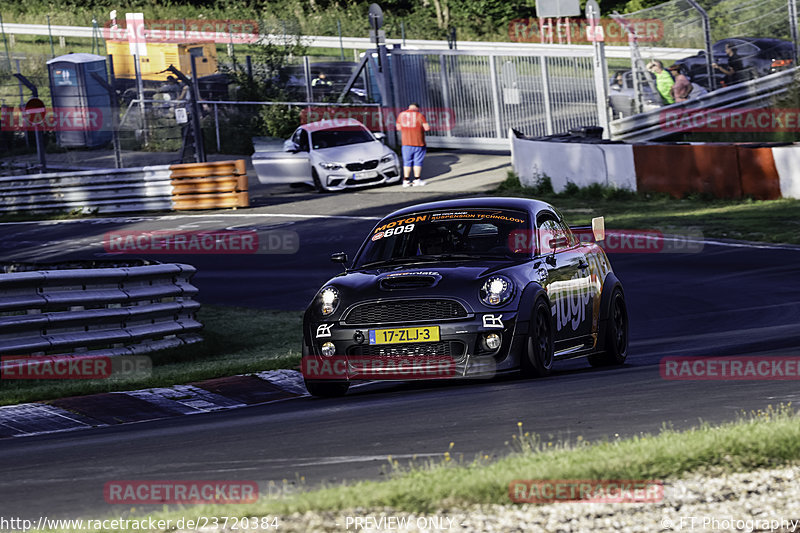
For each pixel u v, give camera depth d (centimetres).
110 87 11888
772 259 6100
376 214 8700
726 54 10094
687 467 1625
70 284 3984
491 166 10738
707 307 4962
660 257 6438
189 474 2005
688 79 10131
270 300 5747
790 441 1686
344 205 9262
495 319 3059
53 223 9725
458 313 3069
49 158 12875
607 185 8831
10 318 3753
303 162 10300
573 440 1998
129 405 3397
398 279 3169
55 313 3909
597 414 2319
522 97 11294
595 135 9750
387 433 2297
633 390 2697
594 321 3578
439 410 2603
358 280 3234
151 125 13175
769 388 2533
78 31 16738
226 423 2822
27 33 16725
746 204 7925
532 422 2275
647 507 1503
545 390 2836
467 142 11919
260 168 10512
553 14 11675
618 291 3772
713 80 10094
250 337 4791
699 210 7881
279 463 2033
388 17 19688
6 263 4788
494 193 9425
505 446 2005
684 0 10225
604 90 10394
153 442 2531
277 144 10850
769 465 1638
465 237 3416
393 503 1510
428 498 1515
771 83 9894
